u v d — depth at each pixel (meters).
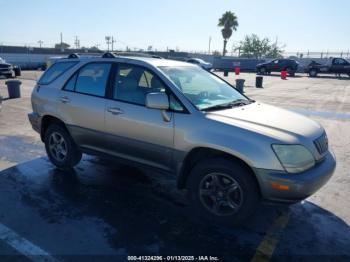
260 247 3.27
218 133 3.43
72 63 4.92
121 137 4.21
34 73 28.09
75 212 3.83
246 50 68.94
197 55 51.56
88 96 4.52
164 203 4.11
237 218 3.51
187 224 3.64
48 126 5.28
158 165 4.00
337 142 7.18
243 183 3.40
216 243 3.31
